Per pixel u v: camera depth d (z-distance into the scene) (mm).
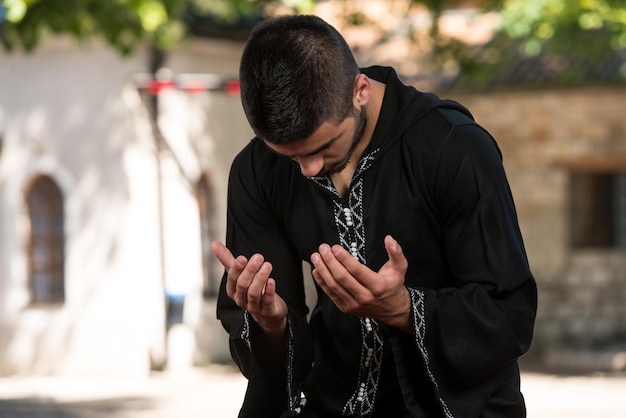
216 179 22500
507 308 4027
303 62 3803
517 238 4102
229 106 22859
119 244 21031
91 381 20094
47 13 15125
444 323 3973
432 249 4164
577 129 23312
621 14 17484
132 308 20984
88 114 21156
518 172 23719
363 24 20797
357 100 3971
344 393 4383
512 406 4215
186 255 21859
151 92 20828
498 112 23688
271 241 4402
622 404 14820
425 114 4105
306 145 3887
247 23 22625
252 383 4340
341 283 3844
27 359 21484
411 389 4203
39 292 21641
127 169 21000
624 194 23609
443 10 20422
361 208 4156
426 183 4090
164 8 15742
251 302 4012
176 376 20609
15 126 21531
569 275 23562
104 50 21031
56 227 21500
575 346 23438
